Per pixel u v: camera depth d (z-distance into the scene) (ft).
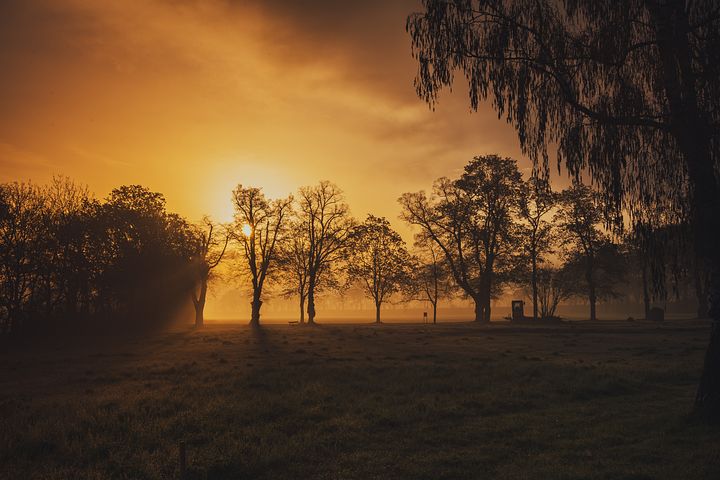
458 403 43.50
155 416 38.40
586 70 35.17
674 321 179.63
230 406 40.96
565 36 34.76
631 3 33.04
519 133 35.32
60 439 31.68
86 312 175.73
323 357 82.84
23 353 104.94
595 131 35.60
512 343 110.42
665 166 35.29
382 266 247.50
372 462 27.89
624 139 35.55
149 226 197.47
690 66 32.65
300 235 220.02
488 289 206.28
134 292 190.60
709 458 26.50
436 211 214.28
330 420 37.37
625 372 59.88
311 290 219.20
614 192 34.63
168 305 209.77
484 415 39.83
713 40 31.30
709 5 31.60
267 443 30.91
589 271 203.41
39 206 162.30
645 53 35.32
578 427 35.29
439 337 131.95
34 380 61.93
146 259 188.75
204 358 83.97
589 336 127.13
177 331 176.24
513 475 25.29
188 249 208.13
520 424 36.14
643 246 35.32
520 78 35.06
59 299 167.73
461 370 63.62
